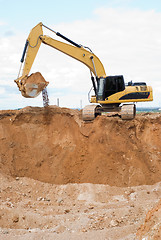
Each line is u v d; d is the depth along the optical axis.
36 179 17.16
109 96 20.34
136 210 13.56
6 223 12.48
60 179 17.06
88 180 16.94
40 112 19.80
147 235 9.36
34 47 19.62
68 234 11.66
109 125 18.80
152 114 24.53
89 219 12.84
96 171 17.16
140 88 20.27
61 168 17.53
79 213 13.59
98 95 20.45
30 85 18.92
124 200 15.26
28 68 19.38
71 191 16.16
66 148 18.39
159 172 17.73
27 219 12.80
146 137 20.02
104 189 16.23
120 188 16.47
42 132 19.23
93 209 14.12
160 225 9.06
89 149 18.09
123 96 20.19
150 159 18.22
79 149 18.22
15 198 14.95
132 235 10.77
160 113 24.58
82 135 18.80
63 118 19.72
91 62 21.23
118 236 11.23
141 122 20.31
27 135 18.91
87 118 19.47
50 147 18.56
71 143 18.59
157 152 18.92
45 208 14.14
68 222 12.66
